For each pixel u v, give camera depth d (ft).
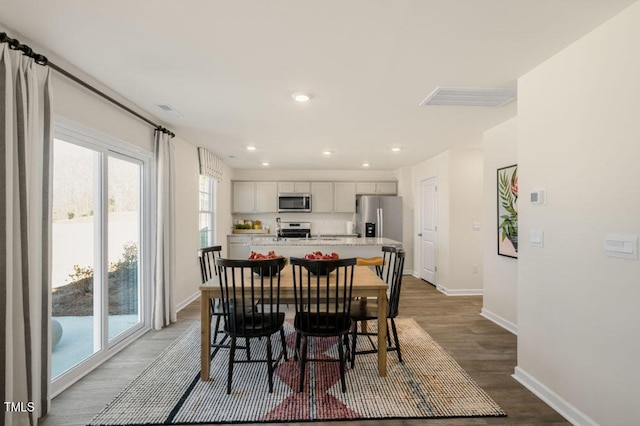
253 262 7.09
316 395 7.23
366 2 5.10
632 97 5.21
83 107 7.86
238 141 14.58
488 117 11.03
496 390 7.48
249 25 5.74
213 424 6.31
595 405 5.84
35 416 5.97
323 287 8.07
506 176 11.48
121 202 10.11
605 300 5.64
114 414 6.57
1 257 5.27
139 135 10.46
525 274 7.71
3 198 5.31
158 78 7.97
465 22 5.64
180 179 13.73
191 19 5.57
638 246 5.09
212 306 9.39
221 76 7.84
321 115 10.84
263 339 10.46
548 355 6.98
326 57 6.91
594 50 5.87
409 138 14.05
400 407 6.81
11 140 5.41
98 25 5.77
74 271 8.11
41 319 6.40
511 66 7.29
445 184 16.72
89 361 8.36
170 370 8.38
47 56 6.77
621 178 5.37
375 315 8.48
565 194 6.51
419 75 7.75
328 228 24.14
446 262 16.62
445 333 11.10
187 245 14.48
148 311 11.34
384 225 21.48
